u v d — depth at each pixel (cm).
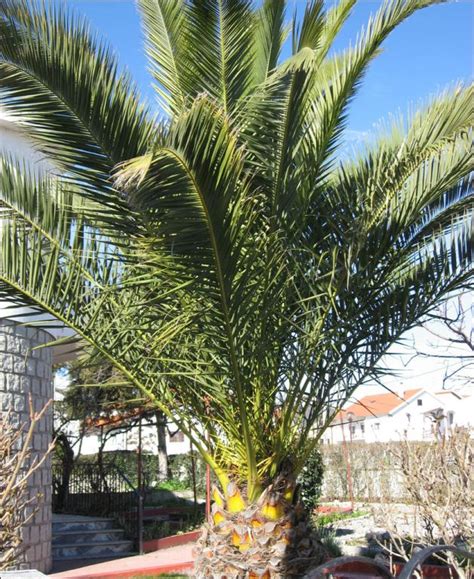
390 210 691
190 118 452
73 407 1825
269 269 598
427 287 736
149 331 614
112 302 636
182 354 645
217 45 711
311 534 687
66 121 532
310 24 634
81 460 2188
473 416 3197
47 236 651
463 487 745
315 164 669
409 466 771
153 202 476
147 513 1864
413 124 704
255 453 664
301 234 680
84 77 521
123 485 1720
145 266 561
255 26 714
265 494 667
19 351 1073
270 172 625
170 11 723
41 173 733
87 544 1380
